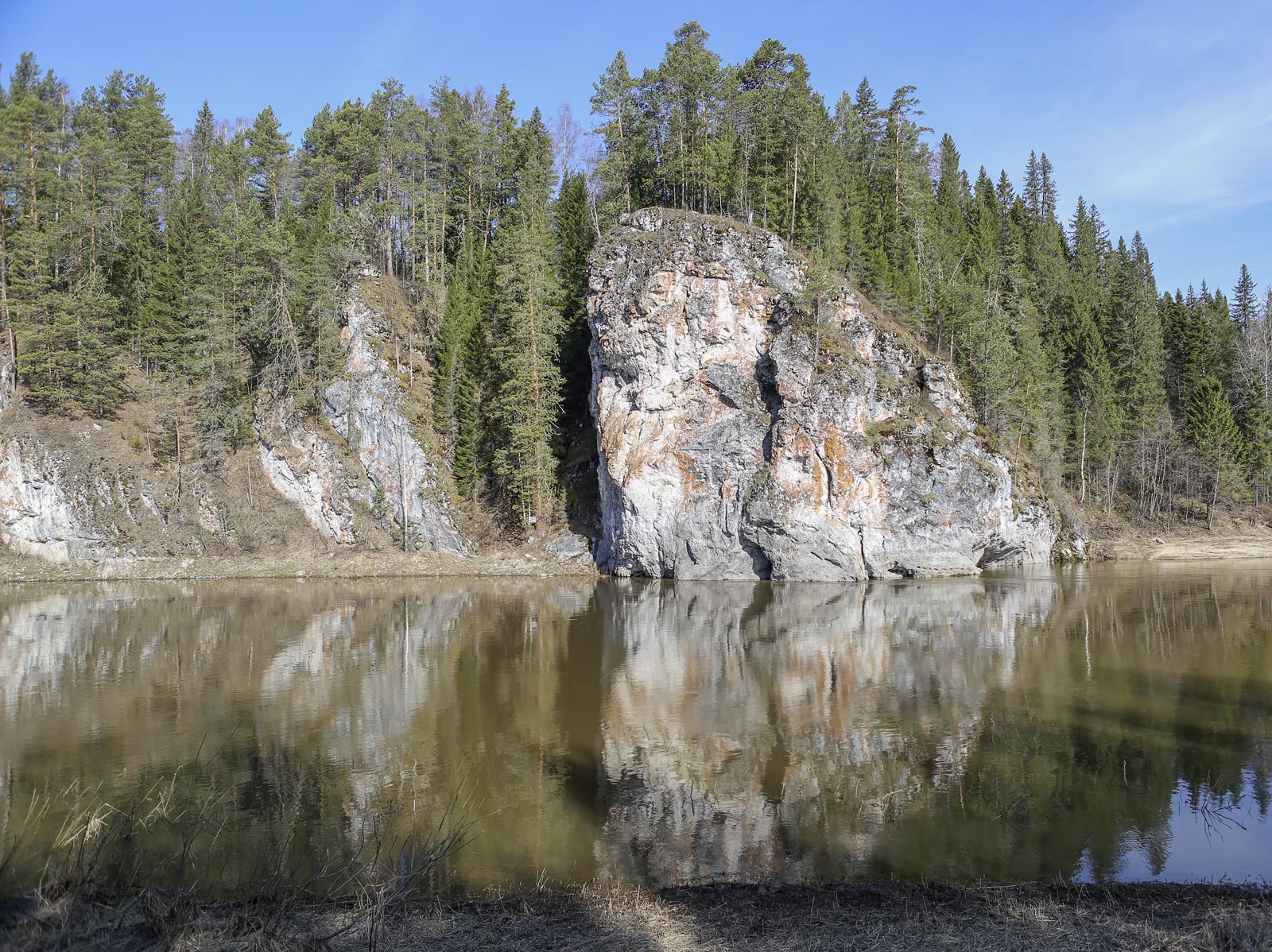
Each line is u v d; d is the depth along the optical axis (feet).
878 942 30.81
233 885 37.96
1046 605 129.49
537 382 184.44
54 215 199.82
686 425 169.68
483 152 247.50
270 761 60.95
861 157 252.83
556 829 47.85
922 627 110.93
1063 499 214.69
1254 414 242.58
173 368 195.31
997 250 253.44
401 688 82.64
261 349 207.00
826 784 54.80
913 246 223.10
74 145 216.95
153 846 44.14
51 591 159.94
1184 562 197.67
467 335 202.28
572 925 32.76
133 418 196.13
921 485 164.55
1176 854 43.34
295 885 34.86
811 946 30.50
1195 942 30.07
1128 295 264.72
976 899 36.37
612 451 175.32
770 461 163.53
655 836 46.73
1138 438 237.86
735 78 219.41
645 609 132.46
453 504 193.77
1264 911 34.09
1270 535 220.23
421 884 39.70
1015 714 70.03
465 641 106.83
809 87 214.28
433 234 236.22
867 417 164.96
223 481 193.77
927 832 46.70
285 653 100.22
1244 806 49.96
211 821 48.85
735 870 41.88
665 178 216.54
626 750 62.59
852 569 163.73
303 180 246.68
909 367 177.88
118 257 214.48
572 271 216.74
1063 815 48.83
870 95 258.78
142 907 29.09
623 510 174.19
